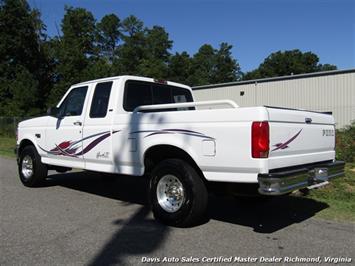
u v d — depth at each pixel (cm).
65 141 798
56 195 830
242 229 588
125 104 707
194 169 586
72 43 5469
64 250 498
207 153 554
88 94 759
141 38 8331
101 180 1008
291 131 557
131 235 557
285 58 8850
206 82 8112
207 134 554
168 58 8381
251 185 553
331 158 676
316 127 626
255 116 513
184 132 580
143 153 636
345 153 1372
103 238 543
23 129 933
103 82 737
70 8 6353
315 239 544
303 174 557
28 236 552
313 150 618
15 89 4331
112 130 690
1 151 1856
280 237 551
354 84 2797
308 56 8862
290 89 3120
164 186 611
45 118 864
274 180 500
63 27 6194
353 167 1202
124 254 485
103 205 739
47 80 5594
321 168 611
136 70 7194
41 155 881
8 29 5250
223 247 510
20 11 5288
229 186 570
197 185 575
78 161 773
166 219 598
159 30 8388
